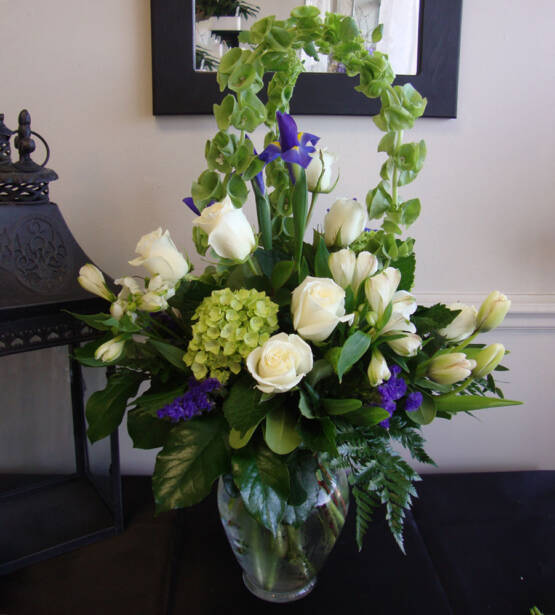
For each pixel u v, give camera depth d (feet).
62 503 2.56
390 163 1.91
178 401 1.54
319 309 1.42
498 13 2.60
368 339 1.49
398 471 1.52
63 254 2.14
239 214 1.62
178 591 2.18
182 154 2.69
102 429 1.82
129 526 2.55
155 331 1.89
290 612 2.07
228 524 1.98
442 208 2.81
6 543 2.30
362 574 2.27
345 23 1.80
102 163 2.69
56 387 2.62
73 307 2.07
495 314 1.71
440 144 2.73
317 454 1.78
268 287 1.73
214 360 1.54
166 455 1.62
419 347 1.59
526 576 2.25
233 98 1.82
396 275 1.53
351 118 2.68
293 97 2.56
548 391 3.05
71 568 2.28
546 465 3.13
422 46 2.55
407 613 2.06
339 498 2.00
